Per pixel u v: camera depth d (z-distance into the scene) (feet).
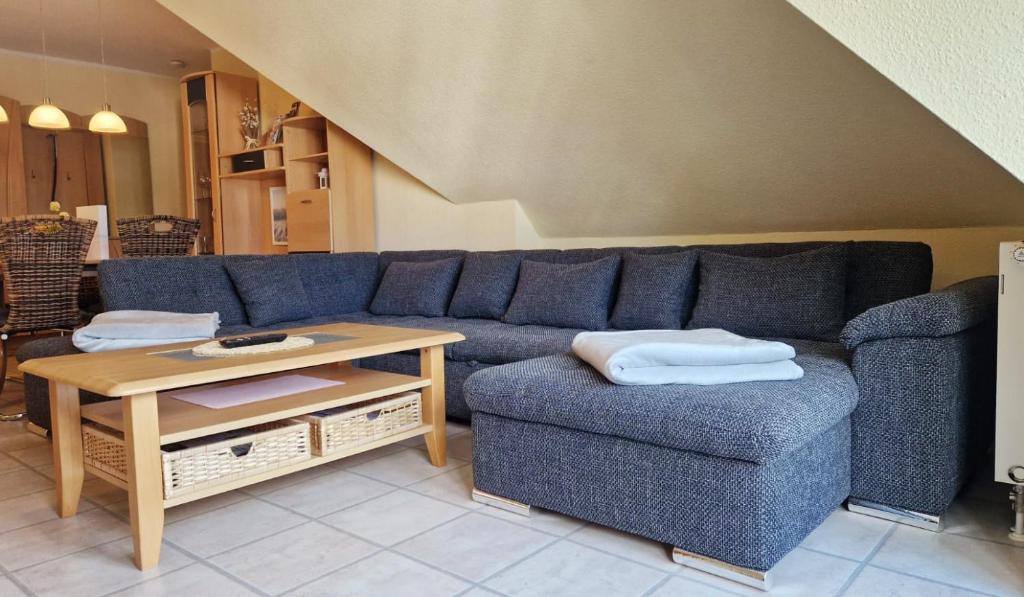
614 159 10.78
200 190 19.53
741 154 9.53
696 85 8.83
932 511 5.94
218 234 18.74
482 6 9.45
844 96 7.98
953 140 7.78
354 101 12.86
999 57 5.09
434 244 14.47
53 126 16.28
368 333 8.40
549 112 10.55
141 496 5.52
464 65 10.61
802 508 5.40
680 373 5.87
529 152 11.60
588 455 5.90
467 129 11.89
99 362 6.57
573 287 10.08
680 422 5.24
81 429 6.70
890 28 5.46
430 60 10.91
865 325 6.07
